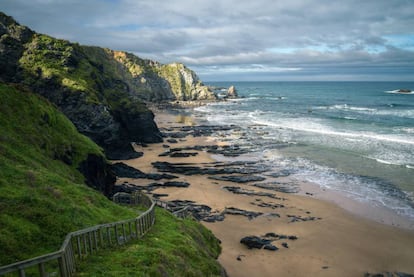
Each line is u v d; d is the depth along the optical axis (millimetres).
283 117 124062
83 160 34500
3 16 80375
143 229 20031
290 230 35812
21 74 69250
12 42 74312
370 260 30266
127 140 70438
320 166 59031
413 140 76875
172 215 27359
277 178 53188
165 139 86625
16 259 12422
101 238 15383
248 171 56406
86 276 12164
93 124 63625
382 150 68875
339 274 27984
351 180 51500
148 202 26406
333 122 107125
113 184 41312
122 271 13203
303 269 28531
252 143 78562
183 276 15773
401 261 30156
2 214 14375
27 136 28203
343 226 36812
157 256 15570
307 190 47844
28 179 18797
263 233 35031
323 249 31984
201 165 60656
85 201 19984
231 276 26688
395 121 103812
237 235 34500
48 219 15297
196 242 23031
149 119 82875
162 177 53375
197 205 42125
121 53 183875
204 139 85438
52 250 13570
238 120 118875
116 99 82375
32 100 33031
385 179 51469
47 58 74688
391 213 39938
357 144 74688
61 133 35094
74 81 67625
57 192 18375
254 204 42969
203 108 159000
